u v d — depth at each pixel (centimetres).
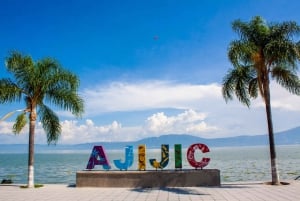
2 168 7519
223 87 2464
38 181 3988
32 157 2469
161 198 1881
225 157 12206
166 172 2367
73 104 2491
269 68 2419
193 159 2428
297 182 2442
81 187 2411
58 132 2572
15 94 2419
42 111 2548
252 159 9906
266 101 2394
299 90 2425
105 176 2408
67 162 11156
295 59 2303
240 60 2320
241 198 1817
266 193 1966
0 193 2153
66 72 2480
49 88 2478
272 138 2369
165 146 2455
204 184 2339
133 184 2377
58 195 2055
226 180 3553
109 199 1888
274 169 2338
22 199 1920
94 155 2495
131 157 2486
